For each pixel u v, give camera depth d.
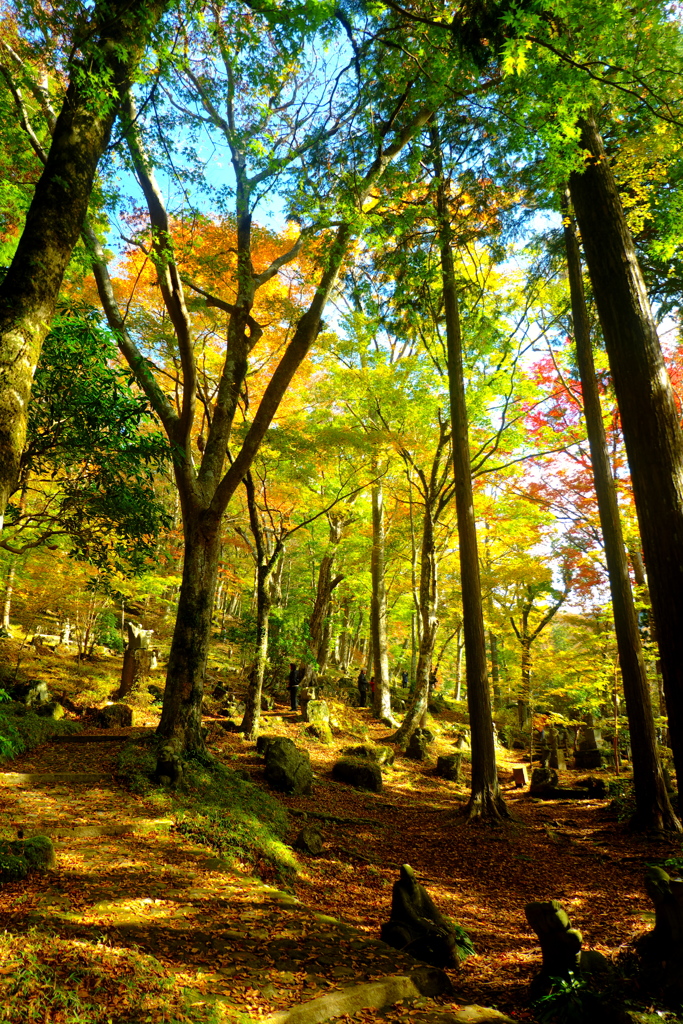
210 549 10.59
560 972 4.25
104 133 5.27
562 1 4.98
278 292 15.38
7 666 14.65
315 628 21.67
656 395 5.37
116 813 7.28
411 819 11.38
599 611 16.67
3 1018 2.94
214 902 5.32
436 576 18.80
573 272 12.90
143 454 7.93
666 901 3.94
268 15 7.04
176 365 13.47
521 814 12.93
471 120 8.73
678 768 4.79
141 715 13.77
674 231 8.54
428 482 21.44
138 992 3.43
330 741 16.67
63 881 5.11
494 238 11.71
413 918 5.32
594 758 20.38
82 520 8.19
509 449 15.85
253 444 10.40
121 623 23.39
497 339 14.49
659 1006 3.52
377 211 10.20
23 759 9.08
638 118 8.68
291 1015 3.53
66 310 7.77
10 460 4.11
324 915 5.66
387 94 9.66
